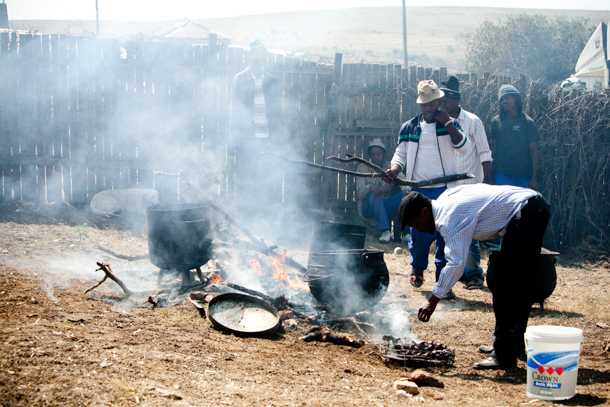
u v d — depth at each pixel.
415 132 5.88
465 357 4.16
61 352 3.11
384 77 9.23
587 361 4.12
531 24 35.22
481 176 6.18
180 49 8.95
